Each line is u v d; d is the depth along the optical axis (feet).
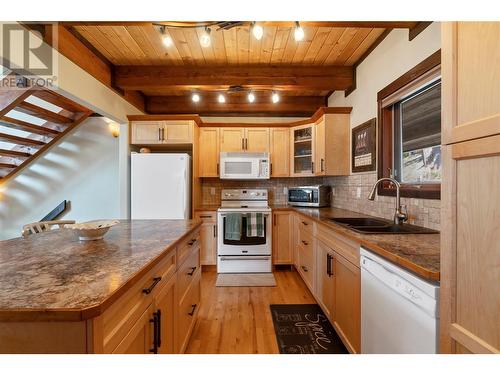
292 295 9.03
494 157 2.18
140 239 4.75
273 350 5.98
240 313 7.72
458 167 2.56
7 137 11.32
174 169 10.59
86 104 8.11
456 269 2.58
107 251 3.89
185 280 5.48
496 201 2.16
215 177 12.66
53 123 12.85
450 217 2.64
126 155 10.69
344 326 5.64
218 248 11.23
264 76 9.30
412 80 5.98
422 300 3.06
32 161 13.55
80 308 2.13
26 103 10.17
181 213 10.53
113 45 8.00
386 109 7.31
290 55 8.61
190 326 5.95
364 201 8.59
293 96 12.66
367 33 7.34
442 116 2.75
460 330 2.51
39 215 13.51
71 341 2.22
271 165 12.25
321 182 12.84
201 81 9.33
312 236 8.38
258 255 11.25
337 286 6.07
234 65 9.28
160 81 9.33
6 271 3.01
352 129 9.55
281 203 13.30
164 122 10.95
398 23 5.90
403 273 3.45
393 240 4.55
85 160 13.51
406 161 6.73
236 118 13.42
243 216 11.17
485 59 2.26
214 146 12.23
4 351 2.22
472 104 2.39
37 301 2.24
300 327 6.95
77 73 7.44
